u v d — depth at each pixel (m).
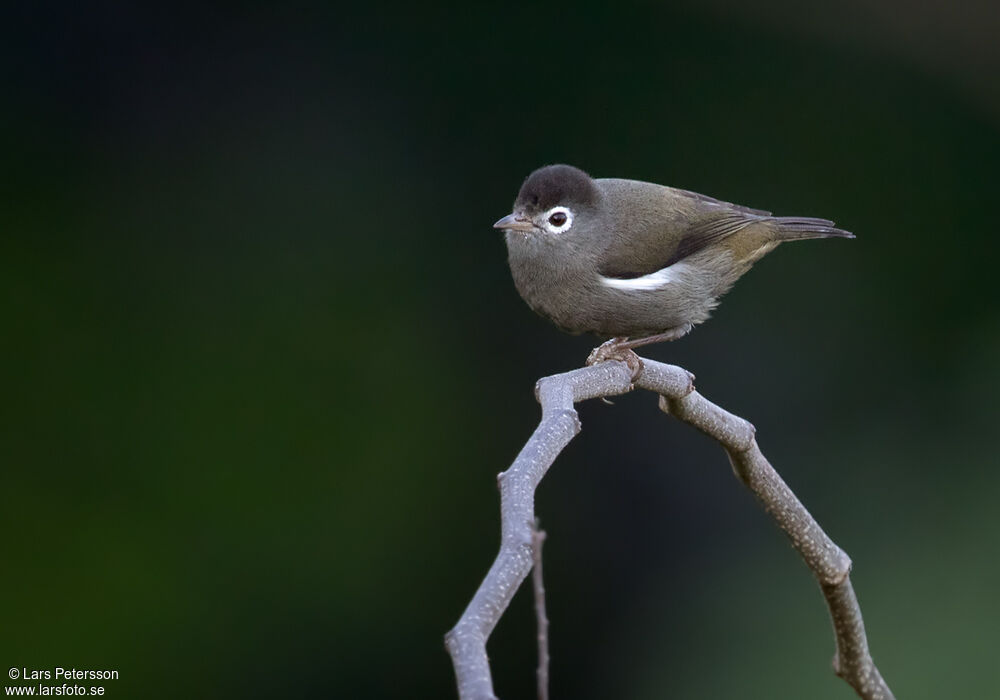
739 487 16.16
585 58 16.30
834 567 7.30
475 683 4.53
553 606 15.77
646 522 16.19
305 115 16.45
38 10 16.02
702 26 16.33
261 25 16.52
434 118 16.41
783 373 15.74
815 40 16.28
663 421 16.36
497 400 15.87
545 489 16.20
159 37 16.36
